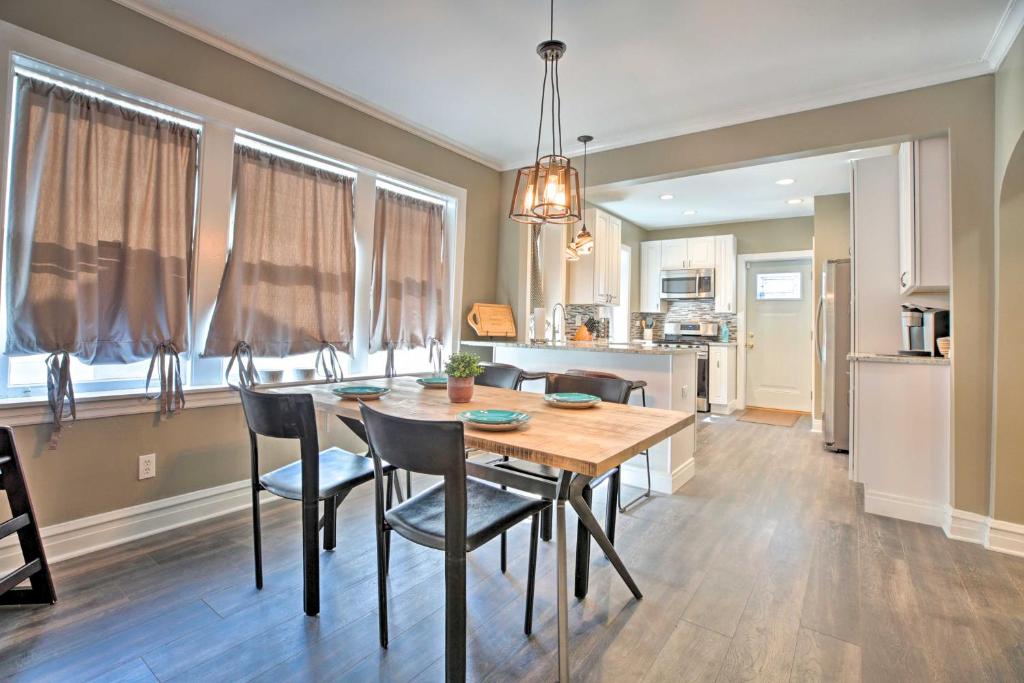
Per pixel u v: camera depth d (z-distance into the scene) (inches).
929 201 106.9
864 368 113.1
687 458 134.2
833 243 197.3
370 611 70.3
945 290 116.8
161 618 67.6
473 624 68.1
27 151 78.4
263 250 107.8
